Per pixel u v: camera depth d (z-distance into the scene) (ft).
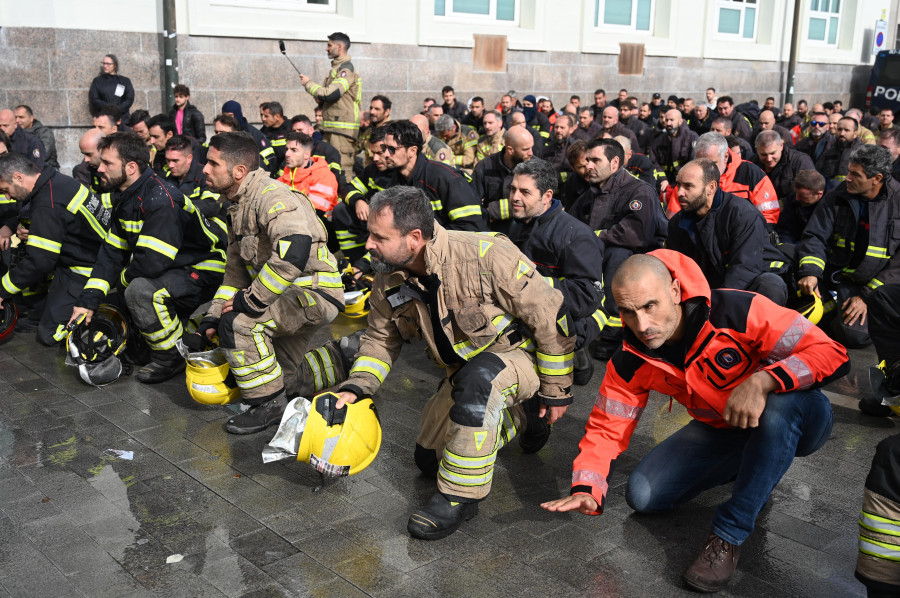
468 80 46.98
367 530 11.05
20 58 34.27
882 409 15.42
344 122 34.96
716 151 20.03
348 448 11.18
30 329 19.89
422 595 9.60
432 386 16.79
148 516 11.39
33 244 17.60
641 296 8.93
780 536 11.06
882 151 17.93
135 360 17.33
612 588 9.80
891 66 66.54
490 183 21.40
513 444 14.05
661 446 11.37
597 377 17.66
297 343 15.20
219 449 13.57
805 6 65.00
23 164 17.49
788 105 52.24
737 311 9.64
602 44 52.39
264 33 39.14
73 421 14.66
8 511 11.50
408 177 18.03
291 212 13.30
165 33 36.60
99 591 9.63
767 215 20.63
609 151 18.80
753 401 9.21
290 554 10.45
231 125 27.89
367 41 42.47
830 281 19.39
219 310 14.66
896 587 8.21
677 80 57.26
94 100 35.73
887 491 8.09
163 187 16.12
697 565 9.75
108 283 16.39
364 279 21.62
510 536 10.98
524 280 10.53
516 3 49.26
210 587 9.73
